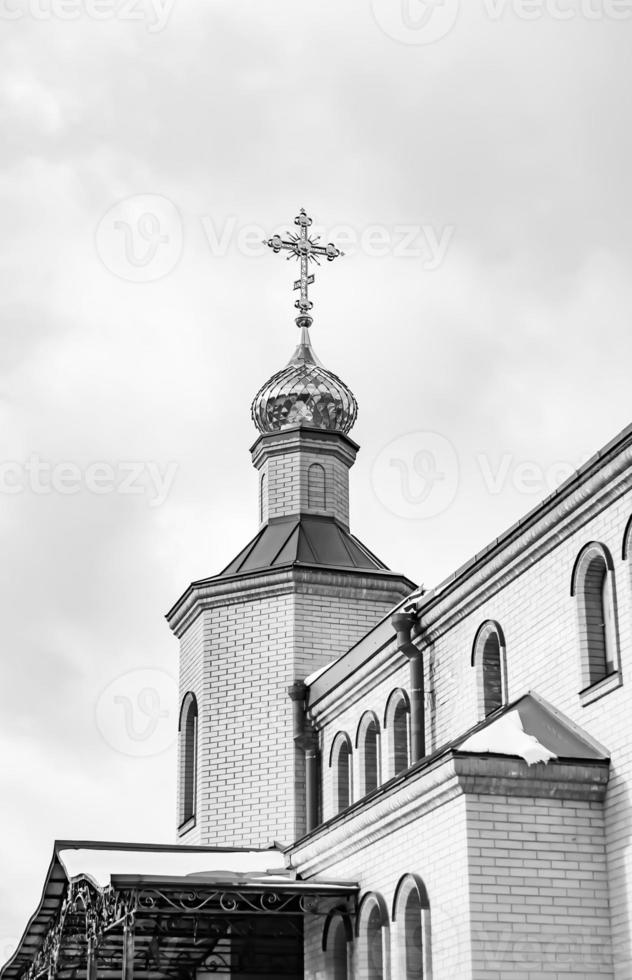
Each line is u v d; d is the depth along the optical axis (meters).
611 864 13.11
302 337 25.28
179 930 17.75
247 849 17.89
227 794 21.77
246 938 18.27
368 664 19.38
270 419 24.50
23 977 22.28
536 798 13.20
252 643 22.39
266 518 24.06
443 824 13.31
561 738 13.80
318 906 15.24
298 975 18.89
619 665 13.68
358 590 22.52
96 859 17.27
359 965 14.73
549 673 14.88
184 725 23.22
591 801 13.36
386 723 18.98
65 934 18.58
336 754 20.80
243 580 22.58
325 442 24.19
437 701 17.42
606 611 14.31
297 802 21.33
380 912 14.33
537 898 12.88
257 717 21.95
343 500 24.20
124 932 15.05
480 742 13.43
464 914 12.70
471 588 16.58
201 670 22.58
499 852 12.91
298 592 22.34
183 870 17.05
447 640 17.36
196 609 23.00
